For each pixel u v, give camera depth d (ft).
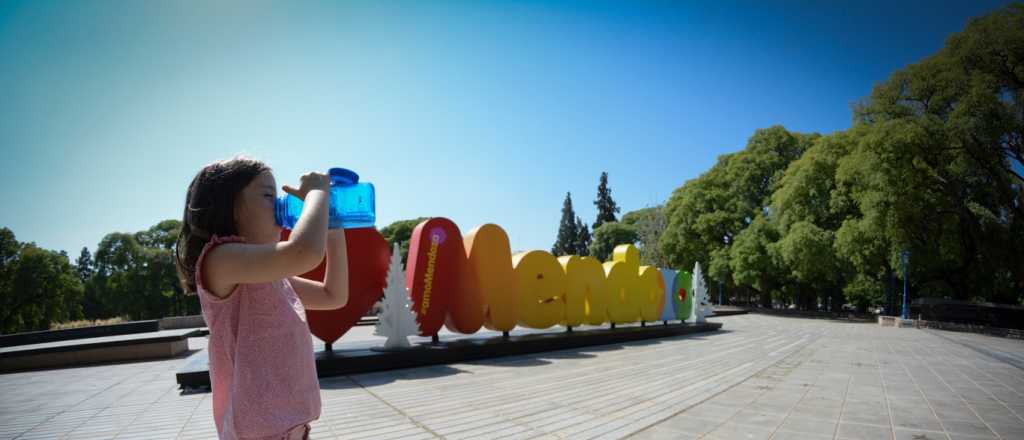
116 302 126.31
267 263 3.86
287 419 4.21
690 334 56.44
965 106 71.56
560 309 40.96
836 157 101.96
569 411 18.93
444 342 33.78
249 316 4.21
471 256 35.70
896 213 79.10
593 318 45.03
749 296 169.48
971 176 79.61
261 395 4.12
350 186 5.26
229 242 4.19
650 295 53.21
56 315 110.52
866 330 69.15
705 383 25.29
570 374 27.58
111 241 128.47
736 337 53.36
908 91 82.58
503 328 37.01
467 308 35.06
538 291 39.19
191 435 15.94
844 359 36.19
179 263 4.62
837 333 62.28
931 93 79.97
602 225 233.14
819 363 33.71
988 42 71.97
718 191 131.64
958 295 93.15
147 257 127.24
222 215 4.37
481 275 36.06
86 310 138.82
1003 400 22.77
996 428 17.93
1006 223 80.69
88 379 27.53
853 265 101.09
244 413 4.06
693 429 16.79
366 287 29.89
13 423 17.58
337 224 5.19
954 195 79.15
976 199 85.15
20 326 106.32
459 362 32.30
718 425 17.38
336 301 5.14
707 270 134.62
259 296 4.26
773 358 35.99
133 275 125.70
